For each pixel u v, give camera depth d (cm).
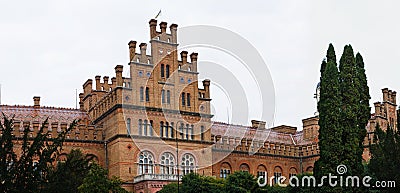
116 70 7044
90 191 5059
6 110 7219
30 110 7369
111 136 7012
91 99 7762
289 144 8919
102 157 7075
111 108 7044
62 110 7644
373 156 4922
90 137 7088
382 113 8294
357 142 5328
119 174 6750
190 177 6097
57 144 3084
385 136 4816
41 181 2895
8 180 2816
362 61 5750
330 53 5659
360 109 5522
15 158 2900
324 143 5312
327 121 5334
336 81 5416
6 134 2895
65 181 2958
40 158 2956
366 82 5678
